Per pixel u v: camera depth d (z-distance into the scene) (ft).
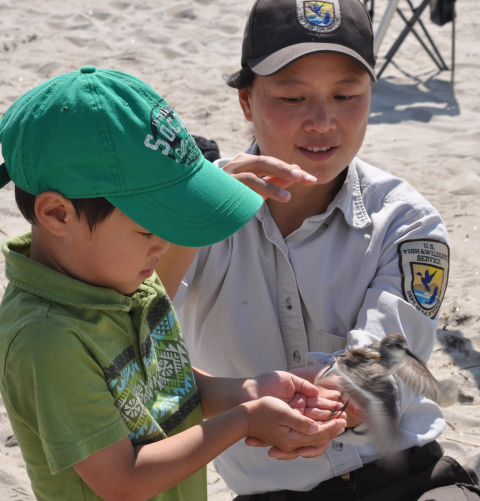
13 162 3.90
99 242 3.93
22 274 3.98
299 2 5.20
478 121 19.89
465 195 15.25
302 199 5.67
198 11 29.32
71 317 3.92
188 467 4.08
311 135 5.22
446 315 11.37
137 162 3.79
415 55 25.68
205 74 23.38
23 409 3.91
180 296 5.67
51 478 4.12
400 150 17.74
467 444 8.54
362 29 5.23
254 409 4.36
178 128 4.07
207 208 4.04
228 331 5.72
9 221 14.35
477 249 13.20
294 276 5.55
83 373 3.80
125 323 4.33
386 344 4.31
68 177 3.75
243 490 5.80
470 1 30.89
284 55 5.01
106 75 3.95
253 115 5.58
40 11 29.17
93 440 3.79
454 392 9.55
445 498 4.91
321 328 5.58
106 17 28.68
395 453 4.18
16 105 3.98
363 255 5.47
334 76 5.12
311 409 4.74
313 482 5.35
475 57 25.09
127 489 3.89
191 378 4.92
